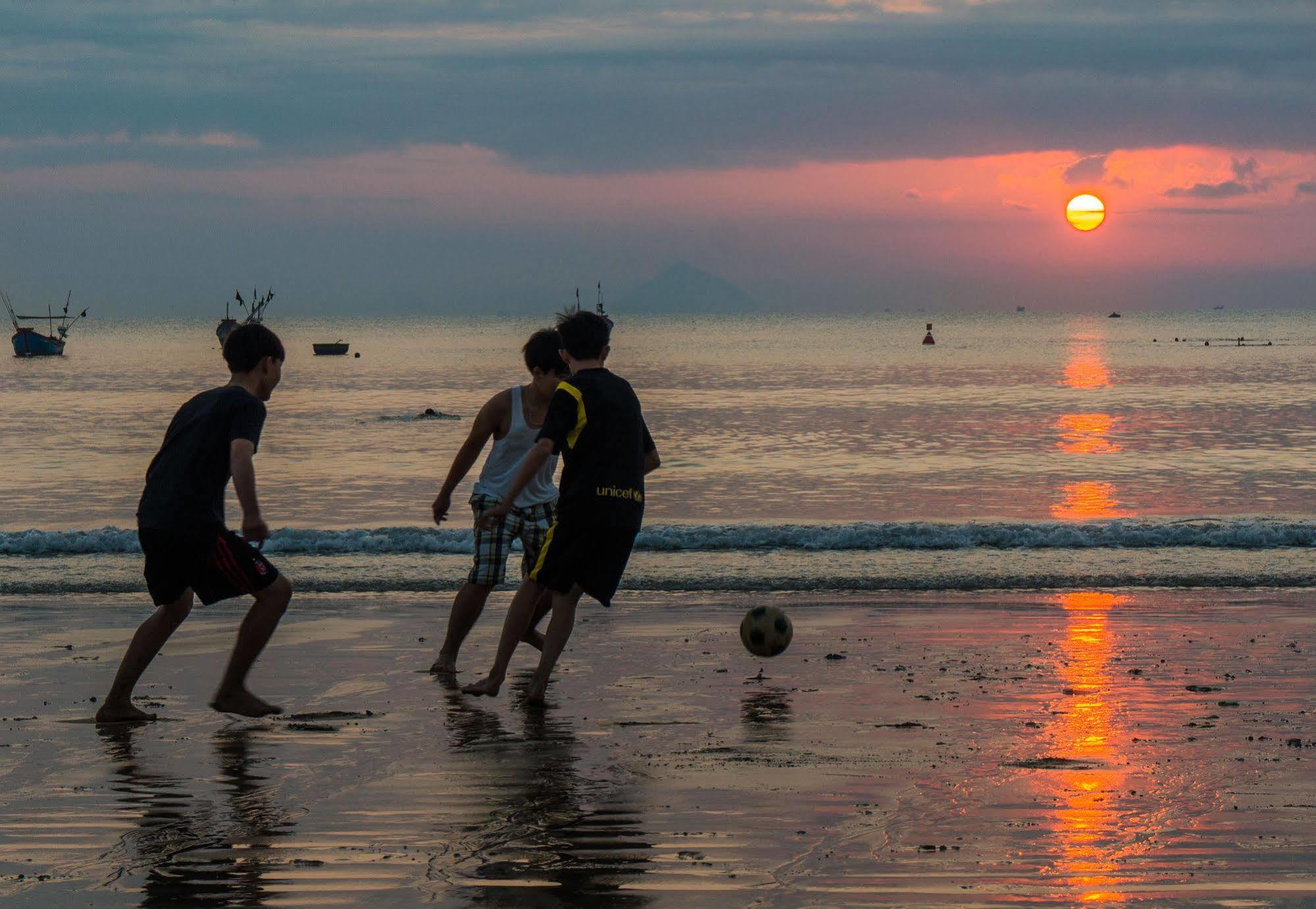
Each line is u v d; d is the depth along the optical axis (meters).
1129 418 56.78
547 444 9.45
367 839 6.37
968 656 11.08
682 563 16.86
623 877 5.80
